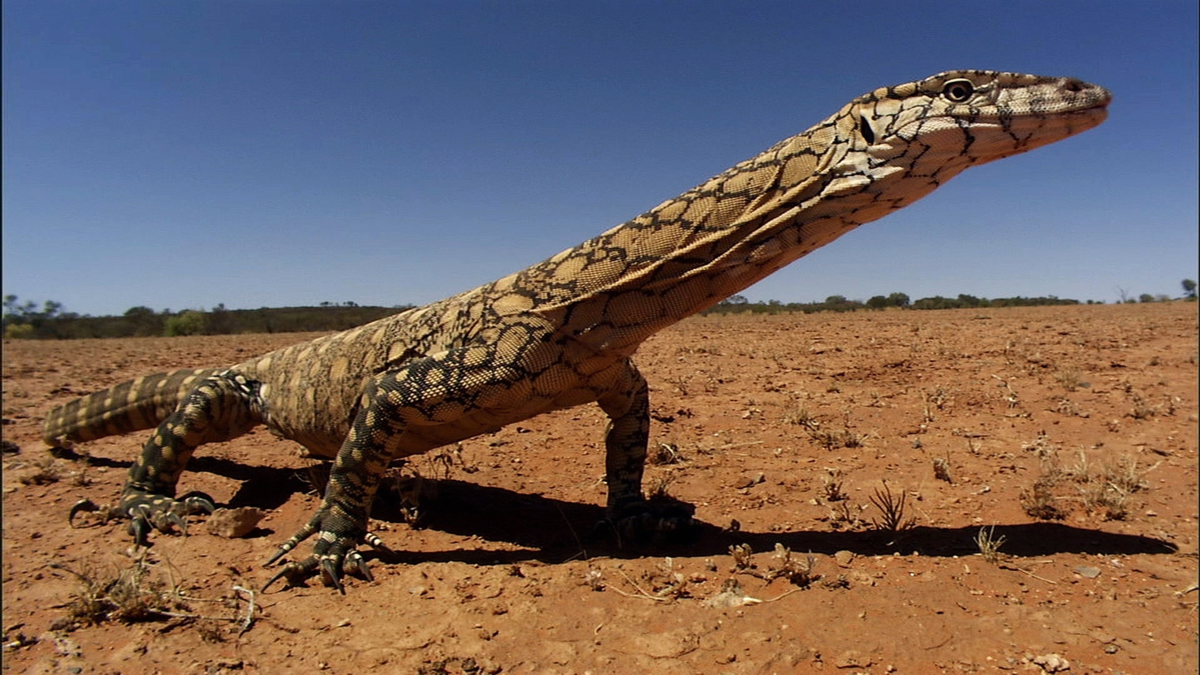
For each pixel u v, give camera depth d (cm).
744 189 49
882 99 47
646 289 51
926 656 39
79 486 74
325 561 50
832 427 89
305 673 39
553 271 53
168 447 66
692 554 53
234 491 72
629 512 58
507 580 49
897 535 56
